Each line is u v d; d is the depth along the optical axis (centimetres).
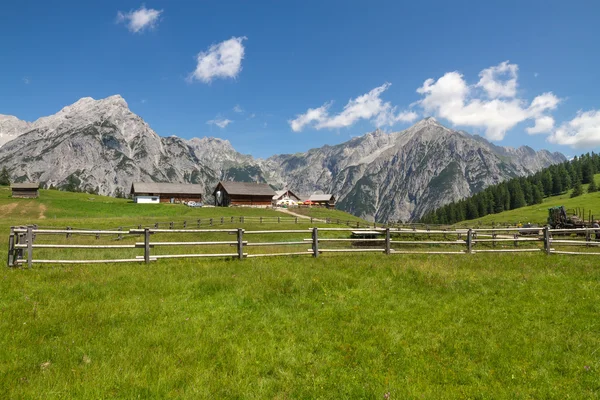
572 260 1650
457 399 598
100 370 631
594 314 947
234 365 672
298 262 1469
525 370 688
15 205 8219
